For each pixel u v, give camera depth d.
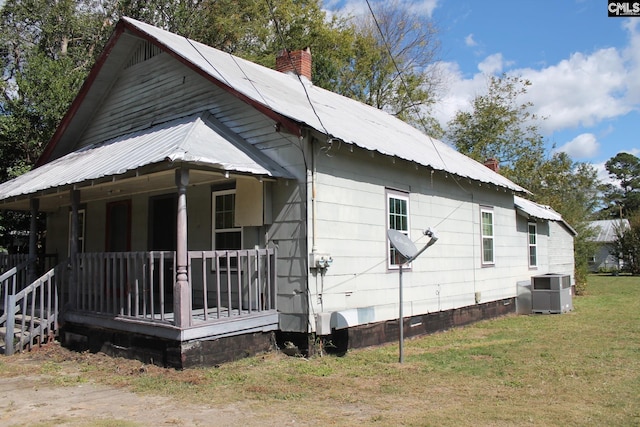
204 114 10.35
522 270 18.59
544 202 28.92
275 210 9.41
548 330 12.96
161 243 12.36
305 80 15.14
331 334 9.46
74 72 20.44
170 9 25.36
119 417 5.93
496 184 15.54
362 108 16.66
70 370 8.45
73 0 25.70
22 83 18.75
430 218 12.98
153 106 12.26
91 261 10.25
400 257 9.08
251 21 28.53
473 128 41.25
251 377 7.66
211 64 11.02
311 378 7.68
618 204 82.44
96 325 9.50
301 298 8.98
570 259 24.47
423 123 34.06
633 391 6.91
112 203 13.61
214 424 5.66
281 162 9.38
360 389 7.12
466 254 14.68
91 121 14.24
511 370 8.27
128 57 13.01
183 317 7.82
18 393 7.05
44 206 14.44
